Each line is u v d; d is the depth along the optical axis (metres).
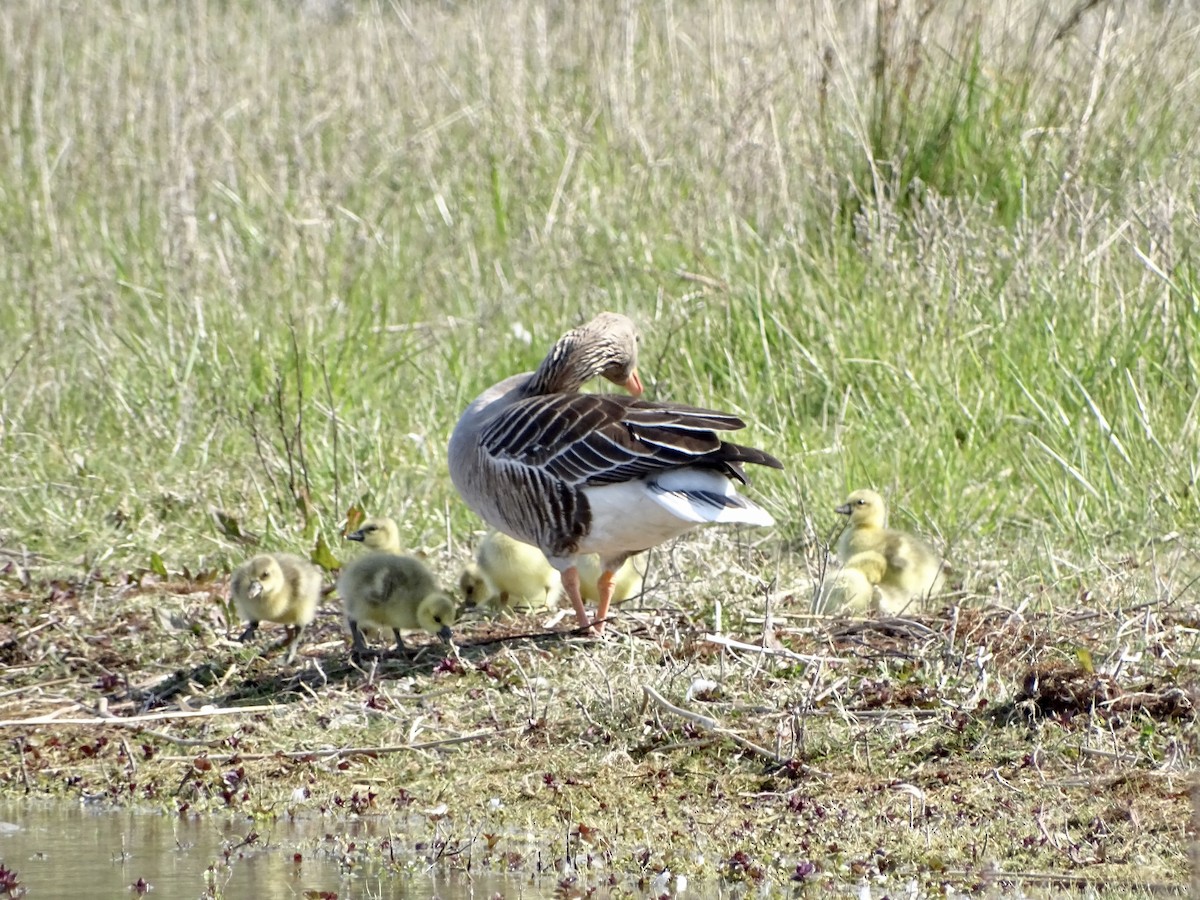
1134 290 15.50
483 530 13.70
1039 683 9.45
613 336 12.53
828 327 15.66
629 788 8.99
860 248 16.56
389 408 15.84
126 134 22.02
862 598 11.25
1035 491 13.61
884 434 14.41
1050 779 8.66
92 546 13.24
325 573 12.73
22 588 12.40
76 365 16.55
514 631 11.38
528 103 22.16
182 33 26.69
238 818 8.99
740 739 9.20
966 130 17.88
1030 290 15.43
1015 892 7.57
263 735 9.95
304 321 16.64
